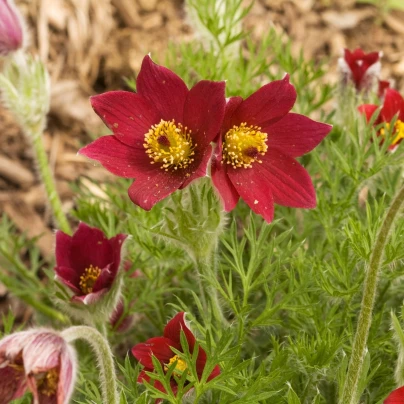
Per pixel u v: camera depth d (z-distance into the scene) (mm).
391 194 615
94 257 555
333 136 670
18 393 447
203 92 486
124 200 647
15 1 903
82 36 906
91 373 583
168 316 619
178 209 510
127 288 634
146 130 502
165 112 501
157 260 607
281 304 536
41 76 639
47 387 447
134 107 500
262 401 524
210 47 669
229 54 692
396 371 488
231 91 656
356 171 591
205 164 471
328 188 634
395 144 612
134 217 632
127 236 542
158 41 916
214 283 533
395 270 559
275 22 963
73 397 571
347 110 666
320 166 602
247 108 498
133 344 651
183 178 492
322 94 666
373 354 552
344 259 541
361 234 518
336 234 605
